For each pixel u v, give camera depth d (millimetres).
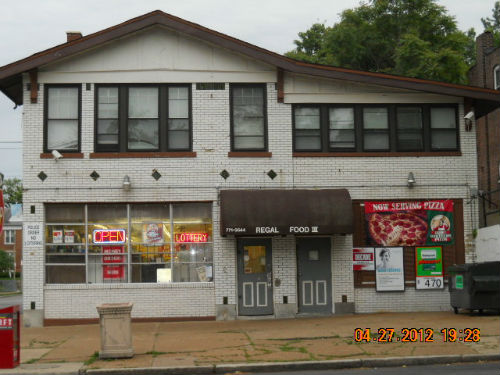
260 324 17766
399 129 19984
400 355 12586
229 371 11969
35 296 18703
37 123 19031
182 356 13047
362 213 19703
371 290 19609
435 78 36969
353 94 19844
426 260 19750
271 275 19312
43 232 18891
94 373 11719
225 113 19438
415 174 19875
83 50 18969
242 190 19000
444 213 19859
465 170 19969
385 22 41719
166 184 19156
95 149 19125
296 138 19656
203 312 18984
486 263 17500
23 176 18953
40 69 19125
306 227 18344
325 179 19562
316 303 19391
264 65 19609
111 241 19094
